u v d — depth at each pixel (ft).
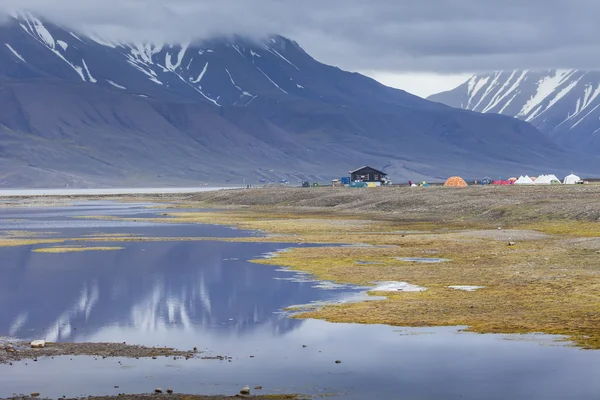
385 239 422.41
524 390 144.77
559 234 421.18
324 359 167.63
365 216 633.20
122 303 236.43
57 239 441.27
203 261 336.08
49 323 207.82
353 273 291.58
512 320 201.67
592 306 215.72
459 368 159.33
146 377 153.48
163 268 315.37
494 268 293.64
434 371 156.97
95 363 163.73
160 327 202.18
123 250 383.24
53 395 141.08
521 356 167.53
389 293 245.65
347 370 158.61
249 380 151.53
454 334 188.65
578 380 150.51
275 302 235.40
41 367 160.35
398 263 317.83
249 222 580.71
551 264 298.35
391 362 164.14
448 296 236.84
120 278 288.30
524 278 265.95
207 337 189.67
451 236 426.10
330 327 198.59
